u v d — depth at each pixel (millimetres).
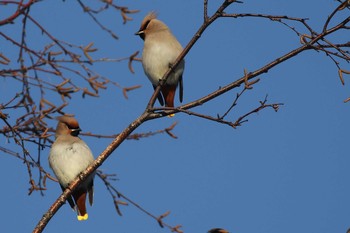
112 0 6582
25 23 6734
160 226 9094
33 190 7957
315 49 9789
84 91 6812
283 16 9891
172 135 9125
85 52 6711
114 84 6781
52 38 6707
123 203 9602
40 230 10008
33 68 6656
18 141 7664
